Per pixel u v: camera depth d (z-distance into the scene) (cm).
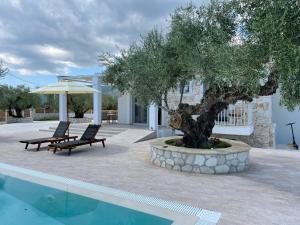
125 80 785
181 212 447
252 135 1387
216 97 730
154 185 614
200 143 820
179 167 745
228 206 491
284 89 461
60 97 1842
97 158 901
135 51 740
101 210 498
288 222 426
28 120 2734
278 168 776
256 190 582
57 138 1119
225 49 540
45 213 548
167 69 732
